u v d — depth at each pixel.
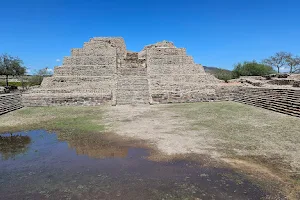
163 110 21.17
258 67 57.00
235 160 9.16
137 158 9.80
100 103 24.94
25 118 18.36
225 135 12.48
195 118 17.22
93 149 11.09
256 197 6.63
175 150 10.50
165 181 7.73
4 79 62.28
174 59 34.72
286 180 7.46
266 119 15.86
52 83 29.89
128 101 25.50
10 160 9.95
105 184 7.66
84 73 32.06
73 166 9.19
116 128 14.71
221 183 7.48
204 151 10.24
